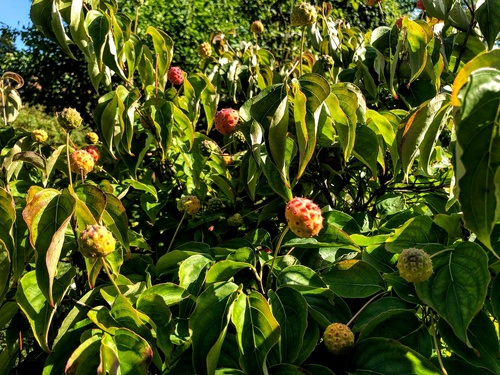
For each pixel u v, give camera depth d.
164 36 2.25
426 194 2.12
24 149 2.21
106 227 1.51
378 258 1.60
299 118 1.41
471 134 0.87
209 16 7.53
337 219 1.84
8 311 1.54
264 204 2.34
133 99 1.99
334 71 2.61
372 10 8.45
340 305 1.54
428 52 2.08
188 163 2.16
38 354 1.85
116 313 1.38
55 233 1.22
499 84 0.87
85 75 8.57
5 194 1.33
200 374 1.26
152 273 1.86
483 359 1.25
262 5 8.20
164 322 1.42
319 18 2.61
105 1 2.18
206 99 2.28
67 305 1.90
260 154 1.64
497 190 0.83
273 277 1.75
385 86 2.28
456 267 1.31
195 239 2.19
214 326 1.30
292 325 1.37
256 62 2.91
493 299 1.31
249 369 1.24
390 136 1.79
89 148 2.17
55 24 1.85
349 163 2.26
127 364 1.27
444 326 1.34
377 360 1.28
